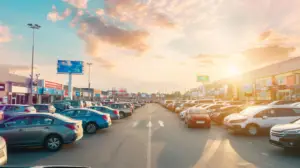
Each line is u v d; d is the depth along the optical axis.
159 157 8.28
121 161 7.73
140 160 7.86
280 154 8.89
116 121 22.86
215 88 67.69
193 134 14.06
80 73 53.72
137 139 12.20
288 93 32.66
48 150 9.42
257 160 7.98
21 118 9.65
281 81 34.12
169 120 23.86
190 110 18.39
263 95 39.00
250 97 44.00
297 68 29.67
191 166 7.19
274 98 36.00
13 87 37.75
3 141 6.74
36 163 7.56
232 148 9.95
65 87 61.06
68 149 9.74
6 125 9.46
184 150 9.46
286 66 32.16
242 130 13.49
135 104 58.19
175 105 39.00
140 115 31.89
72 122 9.93
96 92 94.81
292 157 8.43
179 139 12.20
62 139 9.51
